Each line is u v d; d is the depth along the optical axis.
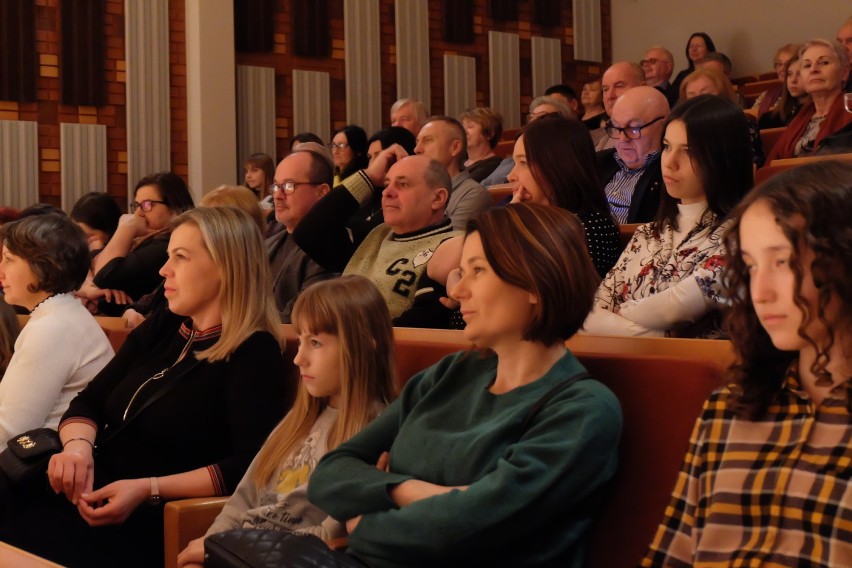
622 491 1.25
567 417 1.18
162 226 3.43
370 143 3.83
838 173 0.96
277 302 2.70
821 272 0.94
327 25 6.21
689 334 1.67
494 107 6.72
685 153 1.75
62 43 5.53
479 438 1.24
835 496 0.96
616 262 1.96
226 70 5.73
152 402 1.82
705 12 6.63
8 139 5.39
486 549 1.18
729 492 1.04
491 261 1.26
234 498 1.61
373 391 1.58
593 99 5.59
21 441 1.89
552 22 6.95
